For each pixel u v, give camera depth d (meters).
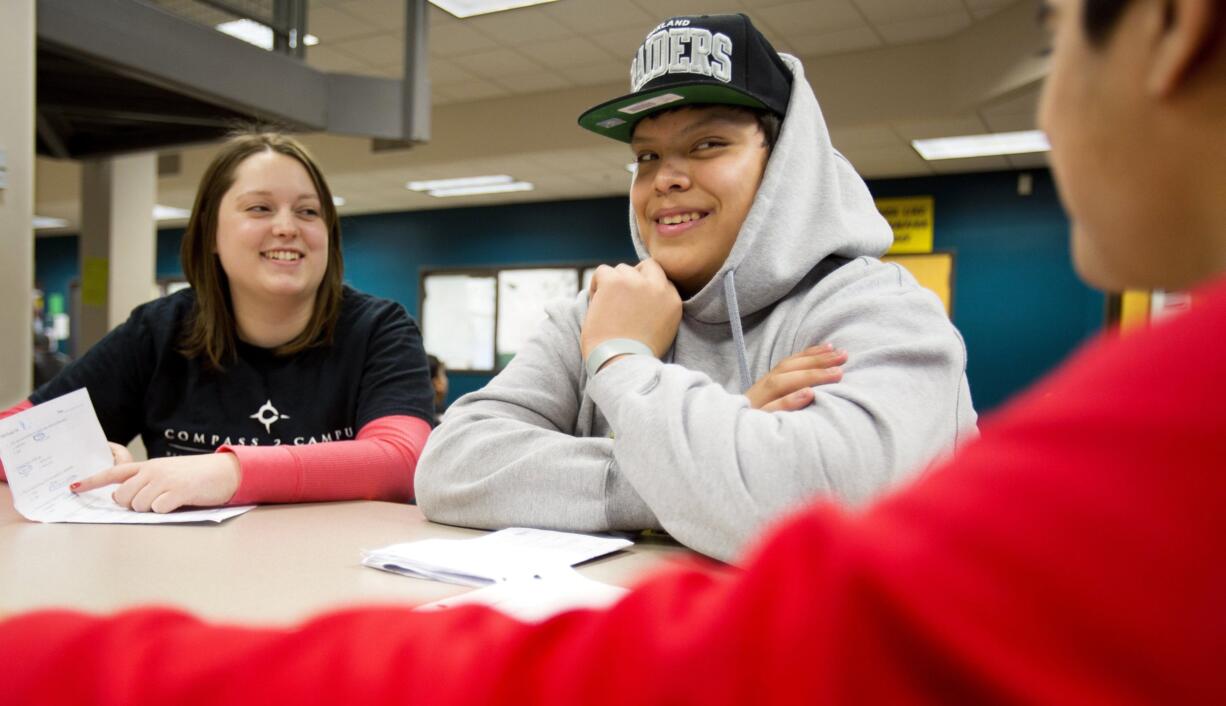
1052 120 0.25
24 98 1.76
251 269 1.54
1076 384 0.20
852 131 5.76
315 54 5.65
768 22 5.11
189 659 0.32
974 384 7.04
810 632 0.21
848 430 0.82
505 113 6.84
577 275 8.77
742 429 0.82
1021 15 4.66
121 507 1.11
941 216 7.15
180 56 2.09
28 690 0.33
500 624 0.31
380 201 9.14
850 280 1.09
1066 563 0.18
